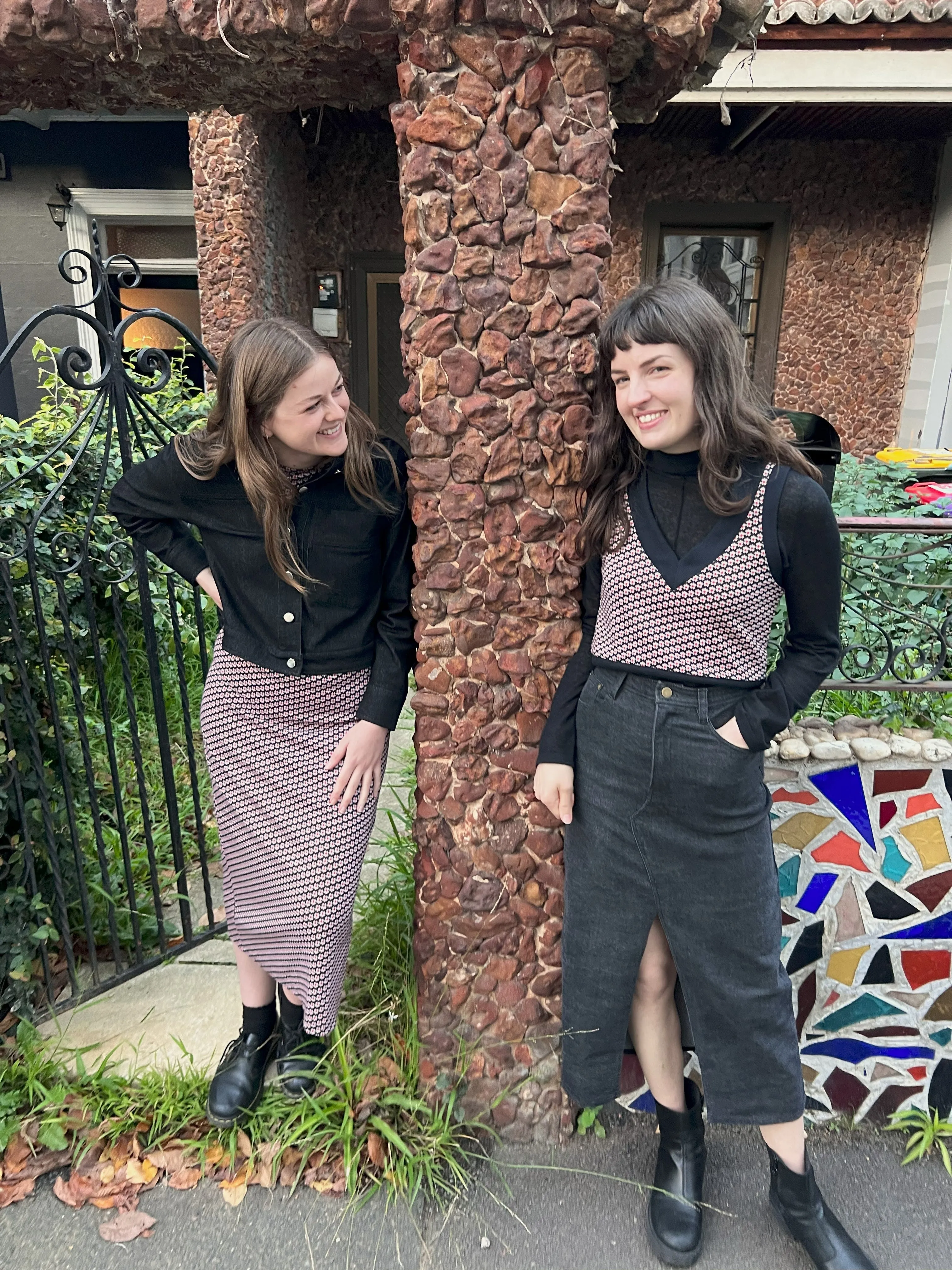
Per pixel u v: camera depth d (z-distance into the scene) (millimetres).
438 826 1672
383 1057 1895
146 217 6770
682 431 1312
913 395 6570
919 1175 1781
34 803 2105
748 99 5109
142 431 3086
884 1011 1892
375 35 1409
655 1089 1648
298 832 1638
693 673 1368
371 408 6977
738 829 1388
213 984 2221
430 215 1394
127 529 1718
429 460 1498
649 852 1424
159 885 2482
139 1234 1591
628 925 1489
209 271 5262
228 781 1681
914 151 6293
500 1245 1587
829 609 1350
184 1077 1859
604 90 1374
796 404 6805
